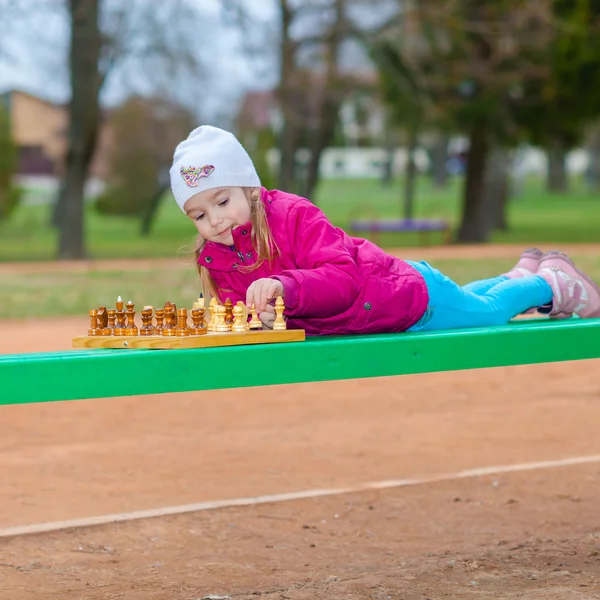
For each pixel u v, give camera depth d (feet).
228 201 16.07
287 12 129.29
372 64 128.16
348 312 16.65
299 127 152.15
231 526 20.20
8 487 23.13
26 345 43.86
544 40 122.72
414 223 126.93
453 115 125.59
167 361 13.75
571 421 29.73
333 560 18.15
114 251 119.55
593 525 20.04
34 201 250.78
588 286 19.01
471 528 19.97
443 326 17.56
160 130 162.30
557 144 131.75
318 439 27.76
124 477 23.98
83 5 110.22
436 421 29.96
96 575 17.47
